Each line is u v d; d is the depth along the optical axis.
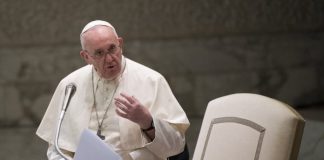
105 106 9.57
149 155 9.13
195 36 23.91
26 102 23.27
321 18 24.30
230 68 24.05
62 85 10.09
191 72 23.80
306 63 24.48
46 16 22.80
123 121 9.20
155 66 23.58
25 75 23.19
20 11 22.66
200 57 23.83
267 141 6.75
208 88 23.91
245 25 23.91
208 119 7.79
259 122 6.94
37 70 23.17
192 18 23.58
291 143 6.56
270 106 6.89
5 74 23.16
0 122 23.25
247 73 24.09
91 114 9.63
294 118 6.57
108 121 9.47
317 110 23.58
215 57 23.92
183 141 9.36
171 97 9.55
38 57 23.12
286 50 24.27
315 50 24.55
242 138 7.11
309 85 24.48
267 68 24.22
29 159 17.58
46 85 23.19
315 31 24.55
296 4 23.98
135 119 8.40
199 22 23.66
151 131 8.82
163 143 8.86
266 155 6.71
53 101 10.12
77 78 10.02
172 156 9.45
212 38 23.98
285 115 6.65
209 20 23.67
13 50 23.11
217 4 23.58
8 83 23.16
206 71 23.91
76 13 22.83
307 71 24.45
